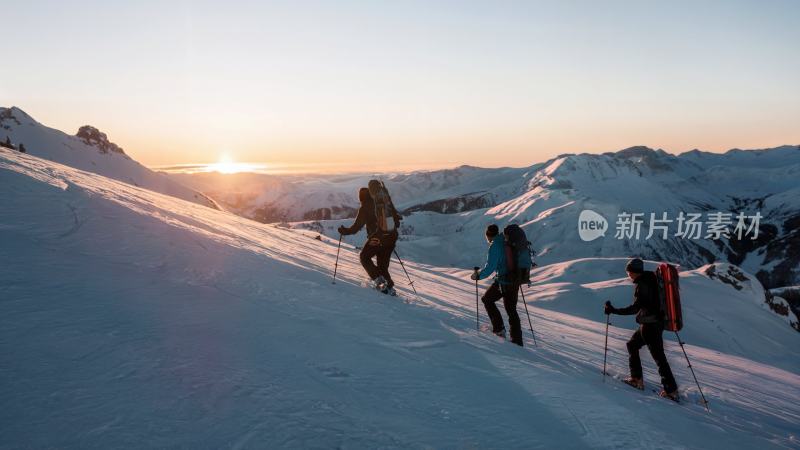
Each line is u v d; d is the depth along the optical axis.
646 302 6.72
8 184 6.50
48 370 2.66
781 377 14.59
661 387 7.27
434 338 5.27
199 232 8.17
